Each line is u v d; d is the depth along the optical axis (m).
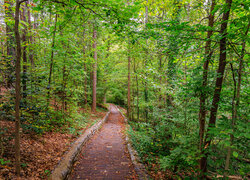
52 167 3.21
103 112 15.93
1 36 4.55
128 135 7.11
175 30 2.73
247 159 2.89
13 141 3.56
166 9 6.71
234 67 3.35
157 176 3.85
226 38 2.62
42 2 2.80
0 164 2.59
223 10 2.49
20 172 2.64
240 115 2.56
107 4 2.80
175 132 5.02
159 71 4.94
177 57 4.22
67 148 4.48
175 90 4.89
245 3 2.24
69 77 6.97
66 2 2.85
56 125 6.05
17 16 2.43
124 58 11.77
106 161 4.40
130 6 2.82
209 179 3.28
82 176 3.53
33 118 4.22
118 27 3.43
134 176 3.54
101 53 11.16
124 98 17.70
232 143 2.37
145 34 3.24
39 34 5.57
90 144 5.92
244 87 3.40
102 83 17.12
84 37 8.27
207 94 3.02
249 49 3.50
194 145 3.01
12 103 3.62
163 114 5.79
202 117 3.14
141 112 12.99
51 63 5.85
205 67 3.16
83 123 8.38
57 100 6.50
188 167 3.51
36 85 4.81
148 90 9.11
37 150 3.71
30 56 6.09
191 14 5.53
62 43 6.45
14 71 3.82
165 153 5.44
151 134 6.55
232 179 3.16
